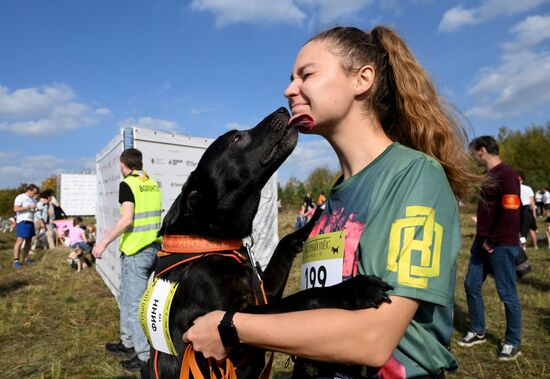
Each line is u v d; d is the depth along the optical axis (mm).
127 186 4535
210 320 1397
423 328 1298
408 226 1245
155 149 6641
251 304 1959
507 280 4273
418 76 1630
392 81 1651
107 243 4430
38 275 10016
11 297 7746
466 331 5109
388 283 1210
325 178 37656
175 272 1990
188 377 1622
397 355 1277
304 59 1545
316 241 1586
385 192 1358
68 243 10836
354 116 1539
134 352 4820
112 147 7367
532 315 5602
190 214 2111
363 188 1452
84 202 26703
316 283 1538
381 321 1178
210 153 2436
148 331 2002
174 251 2076
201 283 1897
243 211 2344
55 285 8727
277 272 2305
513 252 4250
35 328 5848
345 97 1492
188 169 7199
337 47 1511
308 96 1498
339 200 1558
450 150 1648
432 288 1197
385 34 1661
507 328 4309
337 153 1641
